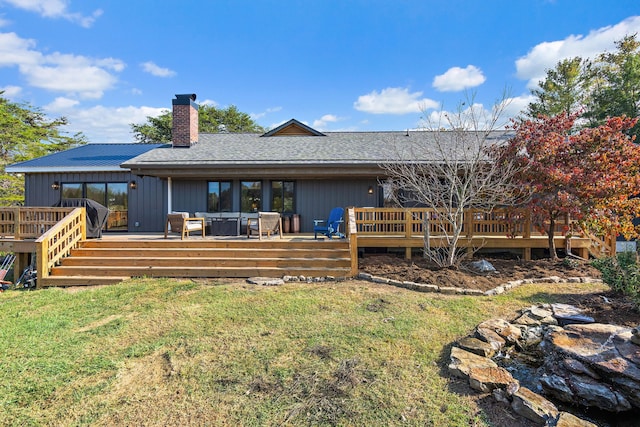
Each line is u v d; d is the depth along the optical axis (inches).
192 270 284.5
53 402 116.6
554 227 332.2
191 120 511.8
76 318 193.2
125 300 221.6
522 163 295.9
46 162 524.1
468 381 127.8
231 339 162.2
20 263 328.5
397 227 361.4
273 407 113.7
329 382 127.1
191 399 118.0
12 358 145.6
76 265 295.7
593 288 237.1
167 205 476.4
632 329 150.6
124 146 642.2
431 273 266.4
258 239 356.5
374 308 201.8
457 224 333.1
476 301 213.6
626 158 273.6
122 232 504.7
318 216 472.7
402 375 132.3
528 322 179.6
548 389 131.2
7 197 742.5
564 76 1105.4
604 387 124.8
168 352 150.3
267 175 442.3
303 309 200.7
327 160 412.8
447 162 301.3
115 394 121.0
